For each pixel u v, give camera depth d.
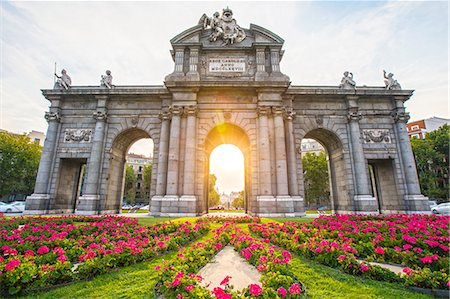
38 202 24.81
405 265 7.59
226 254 9.32
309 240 9.45
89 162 26.25
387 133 27.88
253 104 26.39
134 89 27.22
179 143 24.80
